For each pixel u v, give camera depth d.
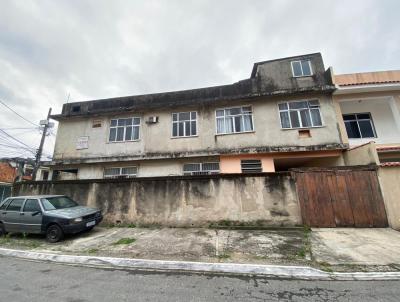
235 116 12.91
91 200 10.09
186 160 13.07
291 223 8.08
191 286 4.16
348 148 10.91
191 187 9.09
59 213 7.94
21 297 3.82
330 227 7.82
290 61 13.03
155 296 3.77
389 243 6.13
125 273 4.91
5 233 8.73
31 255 6.39
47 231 7.80
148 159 13.22
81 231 8.16
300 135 11.71
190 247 6.44
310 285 4.13
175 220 8.94
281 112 12.34
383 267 4.78
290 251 5.87
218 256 5.71
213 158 12.77
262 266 4.93
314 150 11.27
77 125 15.31
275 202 8.34
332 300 3.56
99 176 14.14
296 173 8.42
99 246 6.89
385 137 12.30
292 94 12.02
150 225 9.11
